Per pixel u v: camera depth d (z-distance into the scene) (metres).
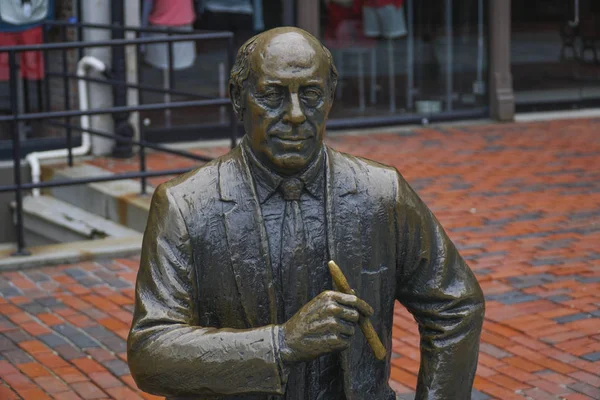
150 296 3.23
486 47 14.91
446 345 3.45
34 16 12.08
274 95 3.15
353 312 3.04
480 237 9.19
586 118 15.02
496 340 6.92
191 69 13.26
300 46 3.15
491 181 11.21
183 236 3.24
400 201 3.40
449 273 3.48
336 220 3.32
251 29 13.77
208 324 3.32
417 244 3.44
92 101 11.98
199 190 3.30
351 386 3.31
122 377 6.42
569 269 8.31
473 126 14.53
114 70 11.85
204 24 13.47
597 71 15.57
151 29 10.48
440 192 10.73
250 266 3.25
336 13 14.30
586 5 15.27
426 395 3.42
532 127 14.37
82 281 8.35
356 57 14.45
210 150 12.74
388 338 3.46
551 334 7.00
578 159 12.27
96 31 11.91
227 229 3.26
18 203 8.77
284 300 3.28
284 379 3.07
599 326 7.12
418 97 14.79
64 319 7.46
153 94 13.07
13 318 7.49
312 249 3.30
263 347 3.06
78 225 9.96
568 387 6.20
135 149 12.46
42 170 11.31
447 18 14.71
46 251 8.93
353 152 12.66
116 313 7.59
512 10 14.89
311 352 3.04
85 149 12.02
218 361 3.07
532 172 11.63
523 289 7.87
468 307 3.48
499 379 6.32
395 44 14.60
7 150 11.96
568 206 10.22
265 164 3.28
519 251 8.79
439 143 13.30
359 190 3.36
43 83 12.33
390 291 3.42
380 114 14.65
